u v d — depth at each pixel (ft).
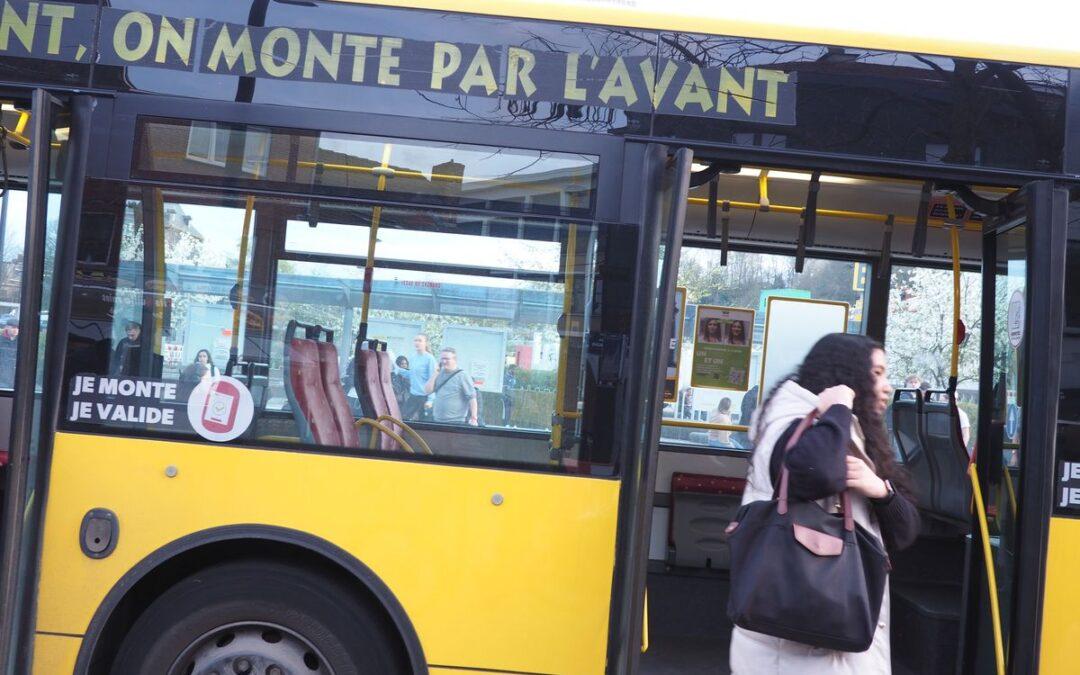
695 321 19.81
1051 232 12.01
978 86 12.34
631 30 12.21
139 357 11.89
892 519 9.51
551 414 11.85
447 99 12.10
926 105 12.30
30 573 11.53
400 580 11.66
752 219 18.67
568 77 12.14
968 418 19.56
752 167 12.30
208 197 12.02
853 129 12.19
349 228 12.03
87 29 12.12
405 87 12.10
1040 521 11.95
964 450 16.30
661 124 12.08
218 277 11.98
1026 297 12.19
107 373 11.86
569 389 11.85
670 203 11.57
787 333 19.84
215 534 11.65
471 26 12.19
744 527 9.46
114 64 12.10
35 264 11.47
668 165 11.98
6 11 12.13
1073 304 12.26
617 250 11.93
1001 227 13.12
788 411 9.85
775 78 12.21
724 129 12.09
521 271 11.98
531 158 12.06
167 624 11.81
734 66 12.20
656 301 11.75
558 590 11.66
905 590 17.06
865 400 9.95
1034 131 12.30
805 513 9.21
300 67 12.12
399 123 12.06
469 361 11.94
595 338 11.87
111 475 11.72
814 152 12.13
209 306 11.96
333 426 11.88
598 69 12.15
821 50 12.28
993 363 13.34
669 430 19.71
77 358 11.86
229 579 11.88
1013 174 12.24
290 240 12.01
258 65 12.11
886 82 12.28
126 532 11.68
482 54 12.15
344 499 11.73
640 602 11.35
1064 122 12.34
